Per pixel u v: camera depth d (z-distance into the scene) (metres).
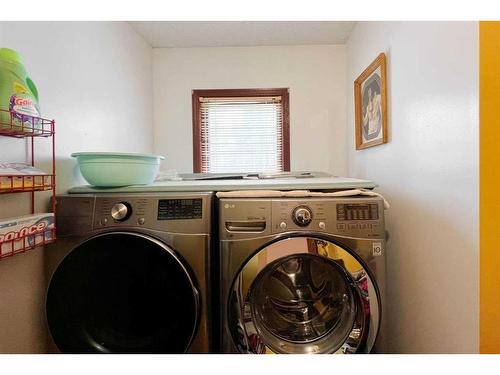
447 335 1.00
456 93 0.93
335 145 2.38
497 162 0.82
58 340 1.03
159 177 1.71
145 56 2.24
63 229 1.09
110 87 1.66
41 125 0.95
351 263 1.05
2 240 0.78
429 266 1.10
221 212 1.08
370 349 1.04
